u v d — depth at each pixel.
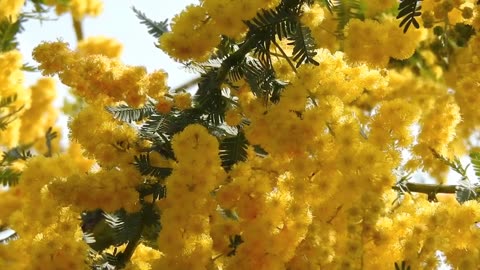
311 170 0.73
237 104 0.78
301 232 0.71
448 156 0.83
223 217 0.77
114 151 0.77
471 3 0.82
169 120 0.76
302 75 0.74
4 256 0.76
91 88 0.77
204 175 0.72
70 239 0.75
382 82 0.81
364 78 0.78
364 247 0.72
